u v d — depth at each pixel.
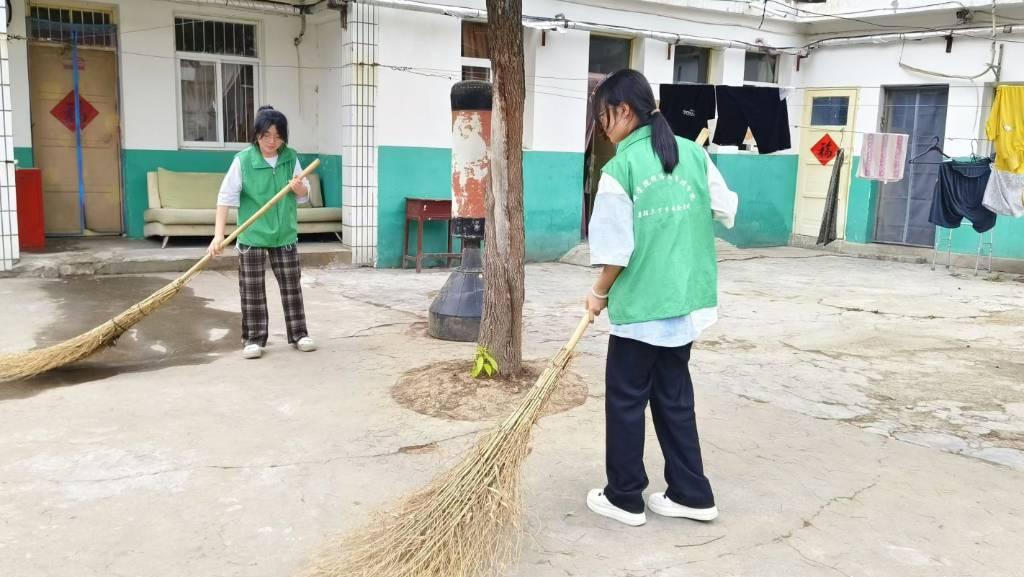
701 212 2.82
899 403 4.61
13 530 2.79
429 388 4.43
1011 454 3.82
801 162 12.54
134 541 2.74
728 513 3.09
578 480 3.35
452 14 8.96
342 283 8.04
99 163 9.18
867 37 11.41
